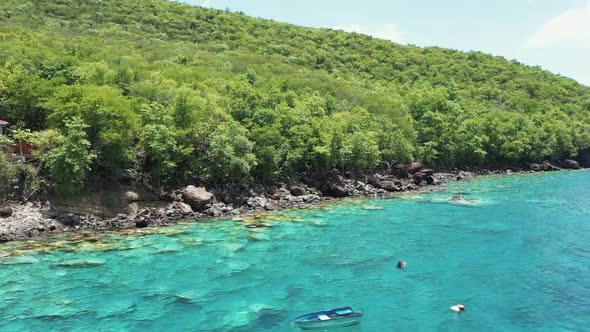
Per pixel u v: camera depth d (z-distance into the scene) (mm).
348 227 50188
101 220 51062
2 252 40125
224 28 156500
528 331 25859
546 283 33031
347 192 72125
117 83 70875
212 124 65312
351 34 185875
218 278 34250
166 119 60906
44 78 63156
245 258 39000
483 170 110625
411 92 123875
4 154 50406
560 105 152625
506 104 145750
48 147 51625
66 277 34250
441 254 40031
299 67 130625
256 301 30094
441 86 141500
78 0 147625
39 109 59688
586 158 132125
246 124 70438
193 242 43906
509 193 75125
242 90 78062
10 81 59312
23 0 137125
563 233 47156
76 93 54781
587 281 33438
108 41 110500
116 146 54438
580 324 26672
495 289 31984
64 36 105250
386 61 165875
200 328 26297
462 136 106062
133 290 31906
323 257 39281
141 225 50469
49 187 51562
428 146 100250
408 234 47000
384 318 27453
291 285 32906
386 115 98188
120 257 39062
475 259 38594
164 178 60312
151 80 74938
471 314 27984
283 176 71812
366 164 81500
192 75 86188
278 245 43000
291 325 26656
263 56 130500
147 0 166000
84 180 53062
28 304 29438
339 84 112875
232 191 62875
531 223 51812
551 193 75125
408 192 76688
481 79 166250
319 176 75312
